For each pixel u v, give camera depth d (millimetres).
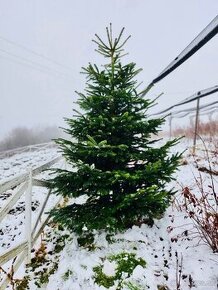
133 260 2998
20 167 12461
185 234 3537
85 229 3730
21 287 2938
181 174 6852
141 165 3797
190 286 2678
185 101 10734
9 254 2842
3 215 2686
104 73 3590
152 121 3516
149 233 3627
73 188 3570
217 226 2982
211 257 3039
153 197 3090
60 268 3127
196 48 4043
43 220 4309
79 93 3590
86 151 3318
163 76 5582
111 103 3625
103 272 2867
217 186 5305
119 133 3721
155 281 2746
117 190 3633
